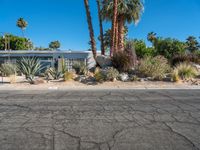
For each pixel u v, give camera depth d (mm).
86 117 7117
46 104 9258
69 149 4645
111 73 17375
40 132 5688
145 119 6855
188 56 23828
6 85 16203
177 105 8984
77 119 6883
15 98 10797
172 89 14258
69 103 9453
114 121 6645
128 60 20172
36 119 6902
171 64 22891
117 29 27250
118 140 5113
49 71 19453
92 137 5305
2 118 7043
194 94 11961
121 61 20188
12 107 8688
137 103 9414
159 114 7473
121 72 19734
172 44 35969
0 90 14031
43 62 27844
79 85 16141
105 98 10695
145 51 36094
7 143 4984
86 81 17406
